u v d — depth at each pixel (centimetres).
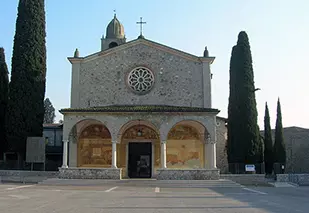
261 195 2203
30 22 3716
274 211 1444
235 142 3616
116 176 3016
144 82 3484
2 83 3888
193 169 3022
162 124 3081
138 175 3412
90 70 3506
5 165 3481
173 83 3466
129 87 3459
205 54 3512
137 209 1459
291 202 1816
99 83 3481
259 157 3562
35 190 2359
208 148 3328
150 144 3444
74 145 3366
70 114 3106
